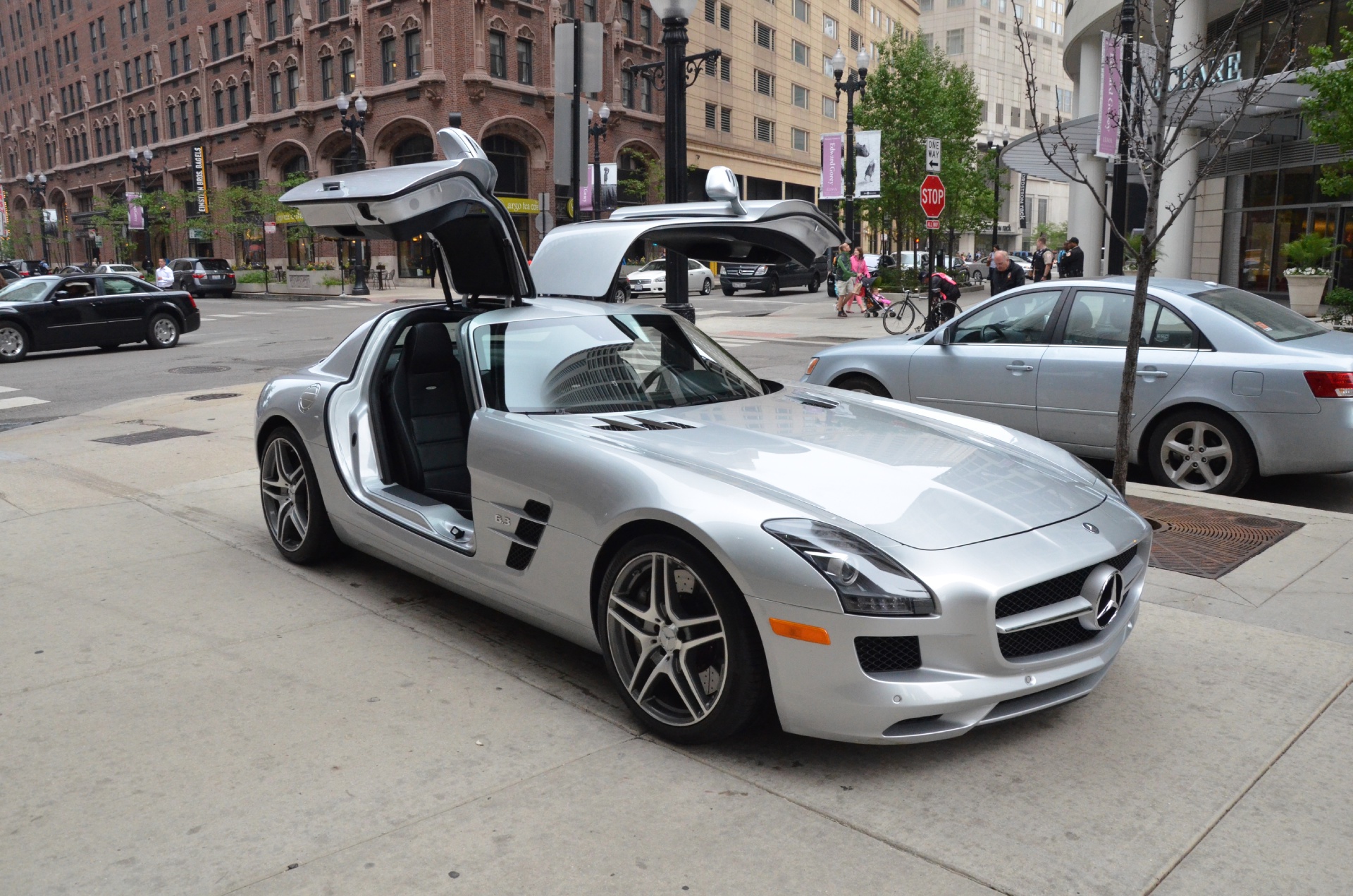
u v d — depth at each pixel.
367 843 2.51
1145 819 2.62
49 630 4.00
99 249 64.25
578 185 7.77
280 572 4.77
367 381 4.55
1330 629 3.95
